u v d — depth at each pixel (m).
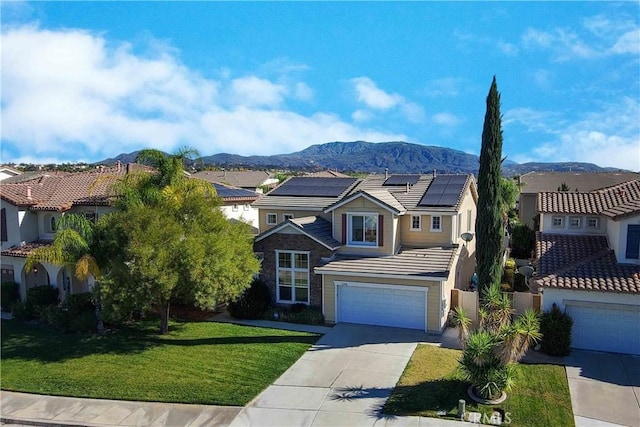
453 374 16.88
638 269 19.48
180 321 24.11
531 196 46.66
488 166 22.14
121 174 30.58
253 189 75.19
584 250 22.03
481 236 22.50
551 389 15.74
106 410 15.55
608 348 19.22
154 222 20.48
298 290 24.94
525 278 28.77
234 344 20.59
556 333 18.61
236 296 22.14
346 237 24.47
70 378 17.83
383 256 23.80
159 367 18.45
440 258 22.81
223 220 22.91
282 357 19.02
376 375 17.14
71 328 22.91
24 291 27.67
